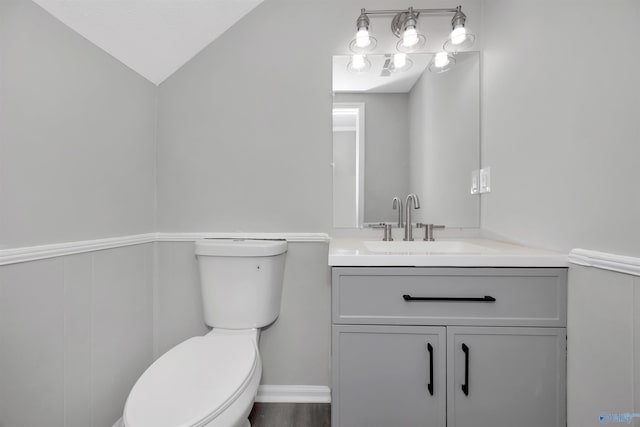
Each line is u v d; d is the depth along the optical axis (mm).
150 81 1394
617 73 706
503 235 1235
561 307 859
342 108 1438
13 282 817
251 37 1421
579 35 823
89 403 1062
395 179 1449
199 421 708
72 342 996
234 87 1422
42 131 900
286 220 1435
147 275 1386
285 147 1431
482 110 1412
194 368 919
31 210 867
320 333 1432
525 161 1081
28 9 860
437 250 1266
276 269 1312
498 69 1269
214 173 1433
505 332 875
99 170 1111
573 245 850
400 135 1444
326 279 1433
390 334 899
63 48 967
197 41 1396
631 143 671
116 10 1102
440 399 892
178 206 1439
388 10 1402
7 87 806
